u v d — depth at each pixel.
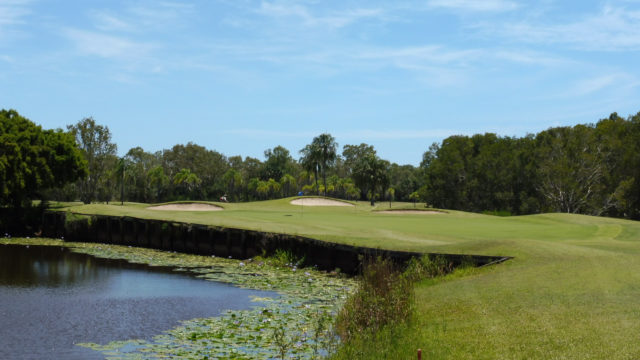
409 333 10.78
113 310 17.05
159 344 12.78
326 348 11.73
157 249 35.75
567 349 8.61
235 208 63.91
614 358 8.00
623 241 23.33
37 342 13.38
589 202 71.88
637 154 68.56
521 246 19.70
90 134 88.75
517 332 9.84
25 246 37.66
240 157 165.00
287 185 158.12
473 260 19.27
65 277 23.77
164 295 19.45
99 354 12.20
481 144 99.19
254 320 15.02
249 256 29.75
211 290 20.33
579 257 17.41
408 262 20.67
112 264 28.11
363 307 12.86
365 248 22.91
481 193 90.69
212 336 13.34
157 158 155.50
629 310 10.49
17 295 19.64
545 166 76.69
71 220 41.84
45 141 51.91
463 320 11.25
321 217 43.88
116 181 115.25
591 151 73.62
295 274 24.12
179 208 63.75
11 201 49.06
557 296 12.26
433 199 98.00
